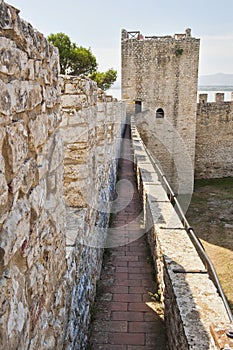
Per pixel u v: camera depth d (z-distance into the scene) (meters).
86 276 3.63
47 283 2.07
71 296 2.78
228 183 21.72
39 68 1.89
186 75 19.61
